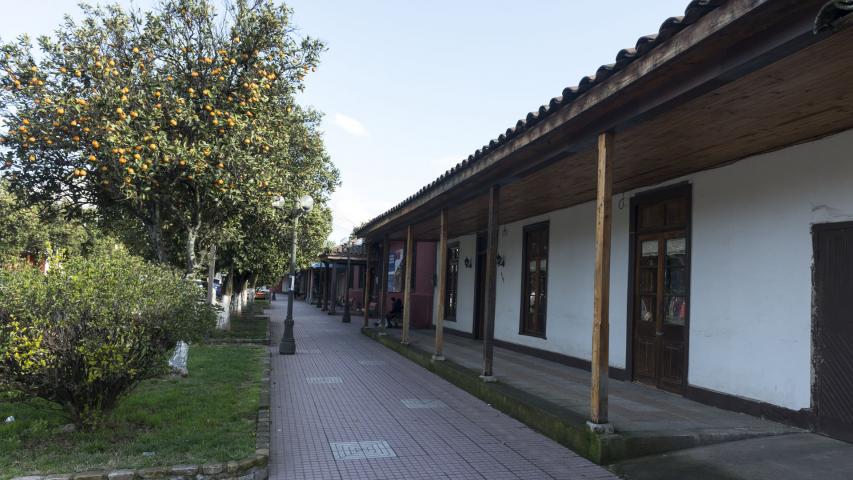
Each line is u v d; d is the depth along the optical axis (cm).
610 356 948
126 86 766
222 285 1884
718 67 419
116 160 736
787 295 623
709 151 674
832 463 493
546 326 1185
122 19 826
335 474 517
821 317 581
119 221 1111
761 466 497
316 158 1523
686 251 785
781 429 595
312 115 1688
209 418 651
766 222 657
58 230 2223
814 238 594
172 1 851
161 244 892
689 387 762
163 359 597
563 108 600
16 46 750
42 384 537
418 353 1226
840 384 556
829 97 482
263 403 745
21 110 742
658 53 443
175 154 758
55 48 766
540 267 1252
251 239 1466
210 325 648
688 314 773
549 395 766
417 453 582
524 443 623
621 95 513
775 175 648
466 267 1712
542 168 748
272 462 547
